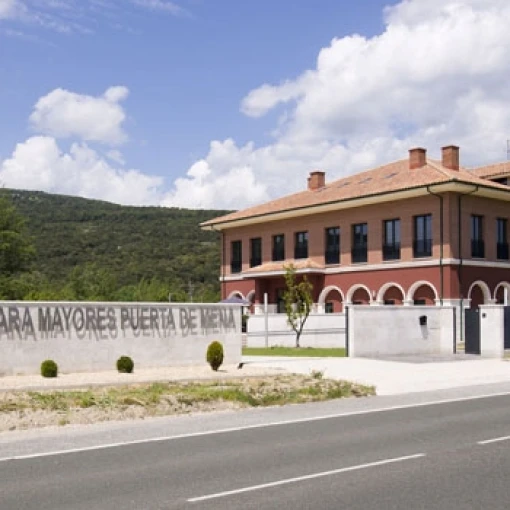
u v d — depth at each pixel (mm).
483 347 27547
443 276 35531
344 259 40781
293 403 15227
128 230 101938
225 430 11586
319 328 34594
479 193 35844
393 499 6953
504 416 12953
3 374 19141
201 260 89812
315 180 47781
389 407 14430
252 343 35344
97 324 21047
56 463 8906
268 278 45094
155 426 12008
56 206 111250
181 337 22781
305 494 7195
